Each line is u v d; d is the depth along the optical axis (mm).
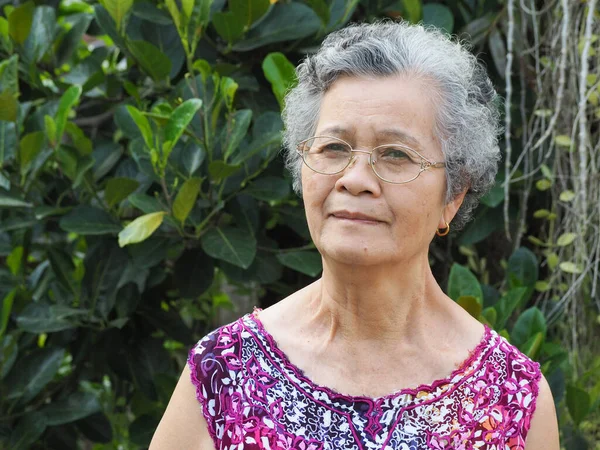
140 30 2582
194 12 2273
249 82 2586
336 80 1439
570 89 2467
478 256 2828
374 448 1456
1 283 2670
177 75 2658
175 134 2133
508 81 2408
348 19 2574
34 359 2574
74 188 2508
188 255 2562
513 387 1532
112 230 2430
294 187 1617
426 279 1585
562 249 2549
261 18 2486
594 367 2488
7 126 2408
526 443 1549
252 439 1475
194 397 1543
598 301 2562
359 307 1507
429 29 1707
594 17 2439
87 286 2600
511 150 2623
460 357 1551
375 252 1389
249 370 1529
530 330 2199
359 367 1529
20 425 2520
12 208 2520
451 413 1495
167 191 2326
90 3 2816
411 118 1396
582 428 2529
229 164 2270
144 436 2707
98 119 2842
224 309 3758
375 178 1392
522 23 2537
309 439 1467
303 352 1551
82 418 2760
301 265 2465
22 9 2521
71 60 2934
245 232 2404
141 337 2787
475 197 1615
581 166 2352
